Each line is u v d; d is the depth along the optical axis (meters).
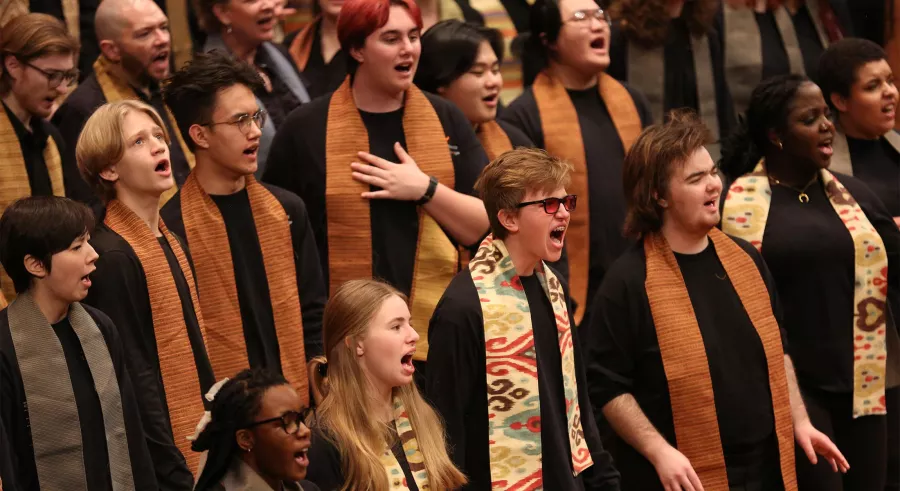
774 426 15.34
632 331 15.21
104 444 12.49
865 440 17.56
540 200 13.26
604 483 13.89
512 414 13.16
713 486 15.08
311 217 16.81
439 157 17.05
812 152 17.48
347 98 16.98
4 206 16.41
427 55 18.70
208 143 14.98
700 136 15.22
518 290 13.40
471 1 23.25
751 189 17.75
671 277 15.31
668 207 15.35
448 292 13.39
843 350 17.44
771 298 15.97
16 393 12.16
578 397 13.95
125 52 17.69
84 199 17.02
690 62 22.42
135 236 13.68
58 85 16.52
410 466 12.31
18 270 12.28
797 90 17.52
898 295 18.02
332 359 12.40
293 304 15.35
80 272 12.34
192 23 21.33
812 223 17.45
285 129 17.02
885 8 25.66
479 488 13.20
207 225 14.99
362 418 12.19
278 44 20.91
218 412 11.23
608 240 19.92
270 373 11.46
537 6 20.64
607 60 20.39
